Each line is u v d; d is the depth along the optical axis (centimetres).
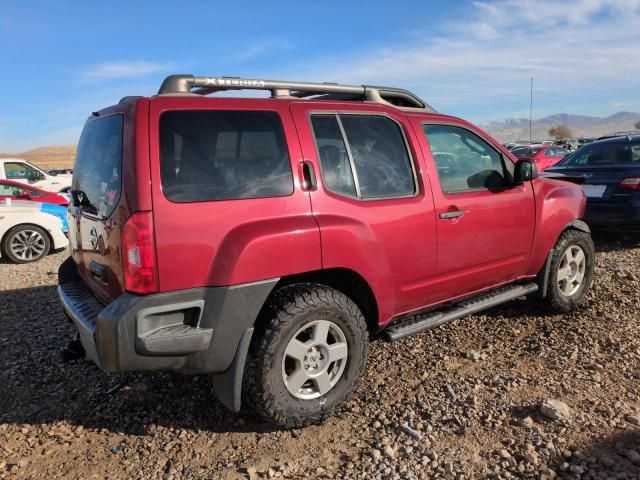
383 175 364
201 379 400
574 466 276
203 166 294
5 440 329
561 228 479
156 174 279
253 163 309
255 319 303
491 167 438
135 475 290
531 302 516
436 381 381
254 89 340
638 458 278
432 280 389
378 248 347
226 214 292
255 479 281
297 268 308
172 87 308
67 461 305
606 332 454
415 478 275
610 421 317
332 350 326
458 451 296
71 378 414
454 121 421
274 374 305
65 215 983
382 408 347
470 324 492
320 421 327
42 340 499
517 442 301
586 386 363
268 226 301
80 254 367
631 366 392
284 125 325
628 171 734
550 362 405
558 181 510
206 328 286
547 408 324
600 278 604
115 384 399
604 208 750
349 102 363
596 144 866
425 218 374
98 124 352
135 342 271
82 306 338
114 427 341
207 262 285
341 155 346
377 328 366
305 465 291
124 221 279
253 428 331
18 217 913
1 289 704
